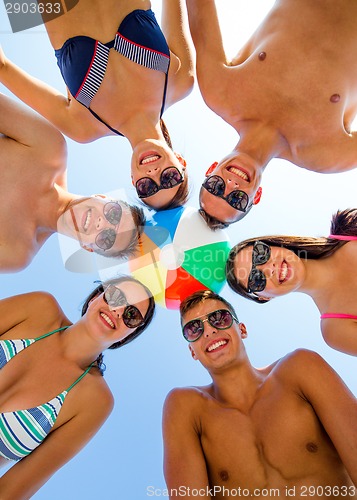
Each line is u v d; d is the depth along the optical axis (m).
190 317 1.11
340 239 1.18
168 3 1.27
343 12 1.12
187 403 1.09
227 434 1.06
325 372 1.05
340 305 1.16
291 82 1.14
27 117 1.21
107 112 1.21
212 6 1.23
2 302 1.15
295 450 1.03
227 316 1.10
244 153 1.16
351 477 0.98
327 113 1.15
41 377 1.10
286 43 1.15
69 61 1.15
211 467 1.06
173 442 1.05
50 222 1.23
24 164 1.20
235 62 1.23
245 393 1.09
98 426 1.13
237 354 1.09
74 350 1.13
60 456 1.08
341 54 1.12
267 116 1.18
